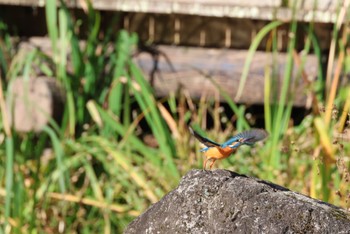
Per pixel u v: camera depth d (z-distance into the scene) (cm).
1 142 1148
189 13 1227
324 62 1213
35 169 1123
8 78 1202
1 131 1156
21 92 1178
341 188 930
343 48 1060
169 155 1063
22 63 1173
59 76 1152
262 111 1255
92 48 1190
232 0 1241
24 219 1070
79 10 1282
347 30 1085
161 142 1078
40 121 1161
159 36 1277
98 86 1188
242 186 575
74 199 1059
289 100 1116
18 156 1131
